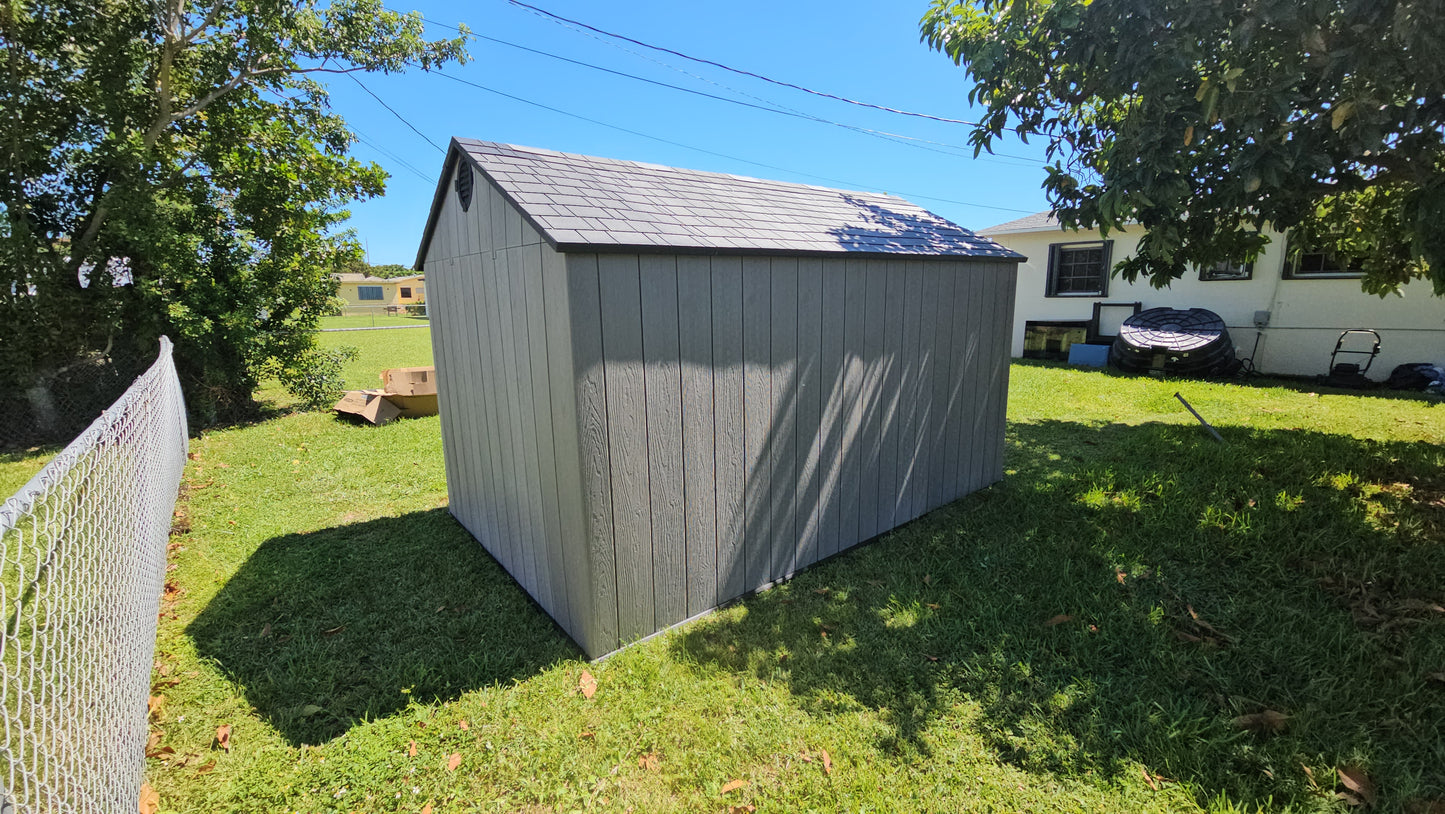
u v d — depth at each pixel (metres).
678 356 2.58
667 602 2.75
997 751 2.02
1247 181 2.96
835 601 2.98
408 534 3.87
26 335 6.44
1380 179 3.38
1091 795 1.84
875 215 4.06
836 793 1.88
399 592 3.13
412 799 1.88
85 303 6.70
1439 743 1.93
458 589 3.16
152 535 2.96
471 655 2.57
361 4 7.19
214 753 2.06
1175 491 4.01
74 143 6.56
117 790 1.68
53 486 1.46
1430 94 2.74
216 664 2.54
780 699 2.28
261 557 3.54
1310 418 6.39
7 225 6.19
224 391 7.42
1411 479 4.20
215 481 4.96
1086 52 3.19
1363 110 2.65
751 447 2.95
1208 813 1.76
